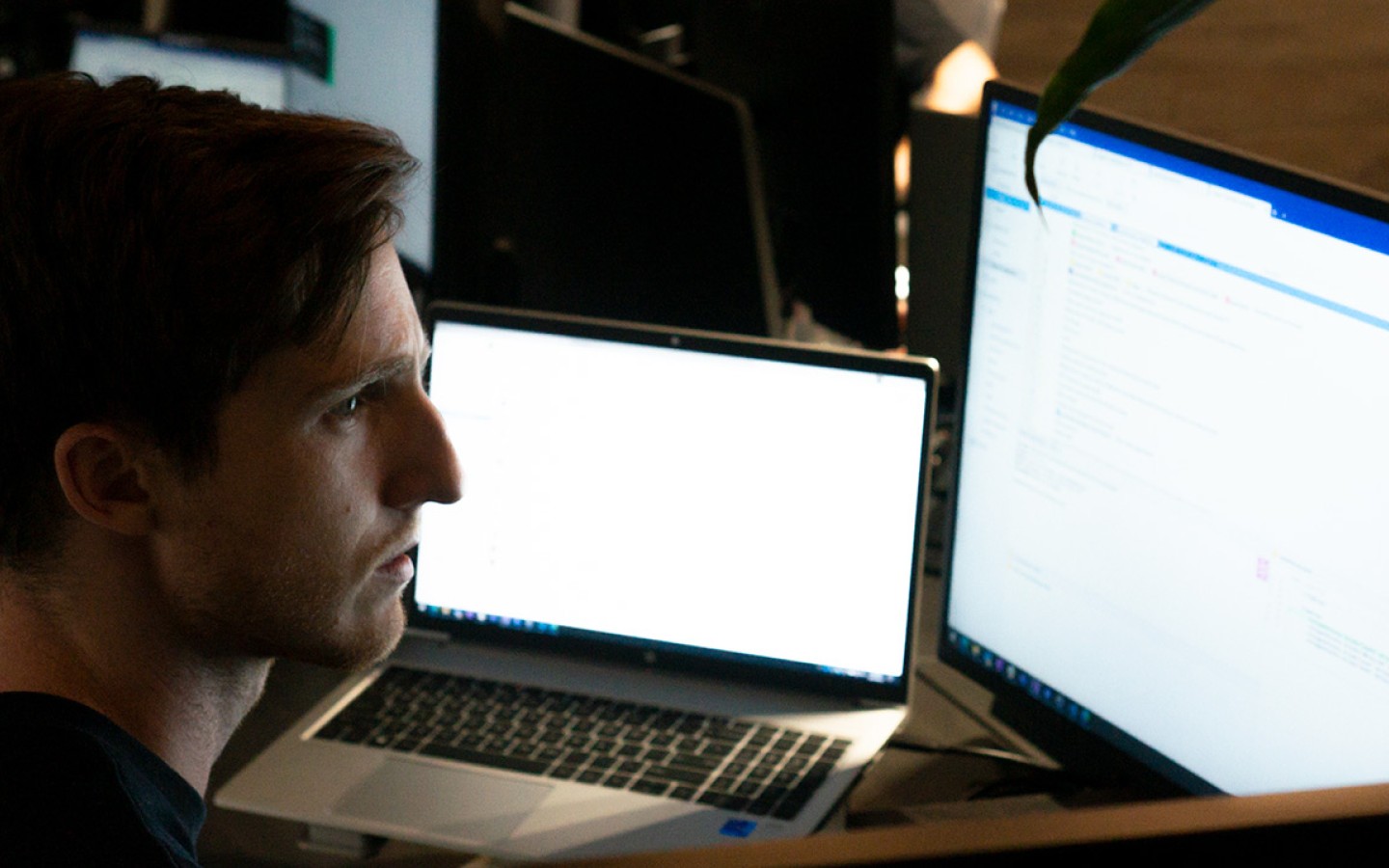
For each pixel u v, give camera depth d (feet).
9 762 2.13
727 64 6.48
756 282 5.47
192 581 2.28
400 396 2.40
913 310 5.89
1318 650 3.13
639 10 8.20
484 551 4.35
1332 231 2.95
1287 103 16.71
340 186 2.19
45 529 2.24
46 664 2.27
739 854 1.18
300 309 2.18
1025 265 3.72
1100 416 3.56
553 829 3.67
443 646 4.45
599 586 4.28
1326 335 3.00
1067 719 3.81
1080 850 1.22
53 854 2.05
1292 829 1.25
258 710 4.41
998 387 3.85
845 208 5.98
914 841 1.21
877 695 4.09
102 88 2.26
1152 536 3.48
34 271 2.14
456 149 5.84
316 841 3.83
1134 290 3.42
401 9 6.07
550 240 6.20
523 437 4.28
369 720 4.11
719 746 3.97
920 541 4.02
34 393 2.17
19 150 2.16
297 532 2.29
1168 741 3.52
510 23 6.08
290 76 7.07
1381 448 2.93
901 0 8.09
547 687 4.25
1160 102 16.81
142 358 2.14
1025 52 18.12
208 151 2.16
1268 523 3.19
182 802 2.35
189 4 7.91
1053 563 3.76
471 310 4.28
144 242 2.12
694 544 4.19
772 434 4.10
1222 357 3.23
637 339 4.17
